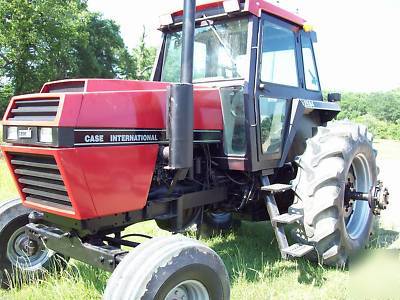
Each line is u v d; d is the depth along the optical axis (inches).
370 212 184.4
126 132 120.9
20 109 121.0
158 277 100.0
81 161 110.2
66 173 108.2
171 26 178.1
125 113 120.7
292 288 146.3
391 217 248.1
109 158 116.4
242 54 157.8
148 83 132.8
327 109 195.3
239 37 159.3
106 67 1744.6
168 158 126.6
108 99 117.1
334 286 146.4
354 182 183.9
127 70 1764.3
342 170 156.0
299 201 158.4
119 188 119.5
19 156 122.4
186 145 122.6
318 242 153.8
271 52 166.6
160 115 130.5
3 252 146.3
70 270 154.4
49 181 117.0
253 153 153.6
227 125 156.7
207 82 165.0
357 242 172.1
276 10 165.8
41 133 111.1
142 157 124.9
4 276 145.8
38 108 115.3
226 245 193.3
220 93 155.2
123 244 130.1
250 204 179.3
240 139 156.3
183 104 121.0
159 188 140.3
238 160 155.2
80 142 110.2
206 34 167.6
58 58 1315.2
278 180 185.2
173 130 121.5
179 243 108.6
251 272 159.6
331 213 155.1
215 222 206.4
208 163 157.5
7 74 1278.3
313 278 153.1
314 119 197.6
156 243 107.5
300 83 183.5
